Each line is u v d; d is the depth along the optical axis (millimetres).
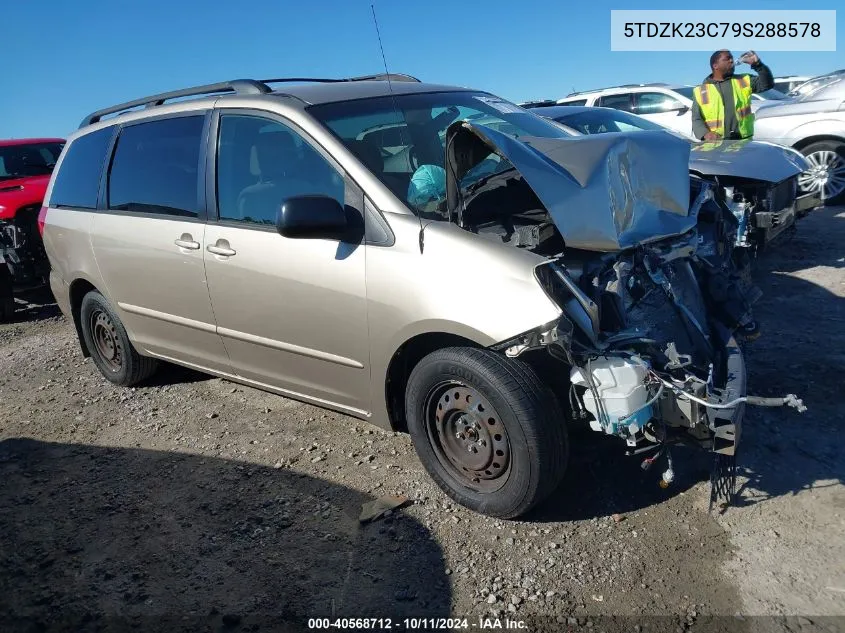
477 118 4086
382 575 2869
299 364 3705
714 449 2785
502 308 2824
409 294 3074
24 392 5426
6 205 7656
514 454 2926
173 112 4344
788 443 3529
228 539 3203
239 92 4031
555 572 2781
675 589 2637
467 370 2957
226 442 4152
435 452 3275
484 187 3348
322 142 3471
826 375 4234
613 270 3045
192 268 4023
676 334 3277
